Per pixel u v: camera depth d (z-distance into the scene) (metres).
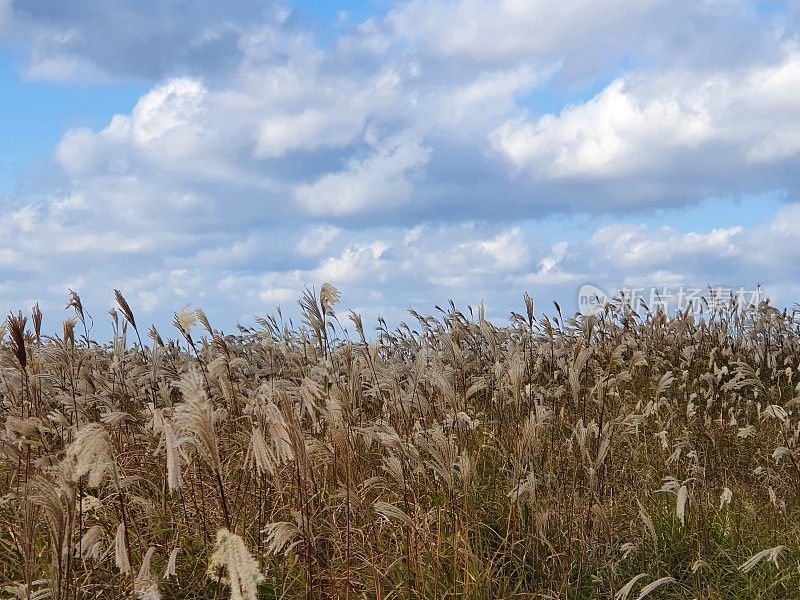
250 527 5.67
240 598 3.04
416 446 6.55
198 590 5.30
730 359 11.39
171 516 6.03
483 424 7.95
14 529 5.53
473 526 5.86
